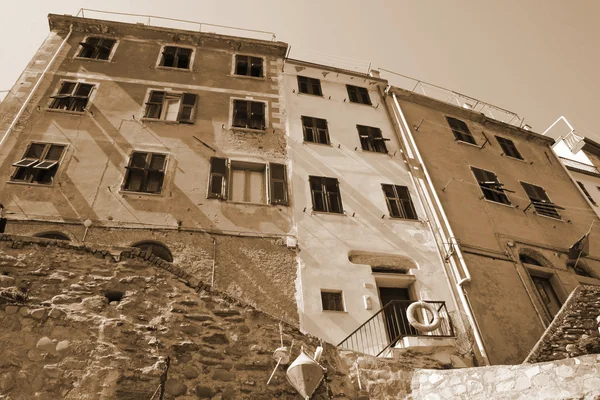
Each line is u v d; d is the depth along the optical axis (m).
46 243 8.22
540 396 7.16
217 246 13.96
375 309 13.75
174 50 20.05
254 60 20.80
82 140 15.67
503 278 16.19
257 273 13.62
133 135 16.25
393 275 14.75
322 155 17.64
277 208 15.43
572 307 11.22
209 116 17.69
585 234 19.44
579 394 6.79
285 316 12.91
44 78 17.45
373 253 15.15
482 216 18.12
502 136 22.89
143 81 18.34
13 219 13.19
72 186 14.34
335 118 19.38
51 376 6.99
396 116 20.47
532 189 20.75
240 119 18.03
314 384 7.76
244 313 8.55
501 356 13.91
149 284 8.33
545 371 7.29
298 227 15.12
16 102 16.39
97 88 17.53
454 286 15.12
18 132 15.45
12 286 7.64
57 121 16.06
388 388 8.70
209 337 8.09
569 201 21.30
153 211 14.30
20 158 14.82
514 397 7.45
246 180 16.27
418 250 15.66
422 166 18.50
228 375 7.81
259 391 7.80
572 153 29.06
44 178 14.42
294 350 8.46
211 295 8.57
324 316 13.18
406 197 17.27
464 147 20.97
